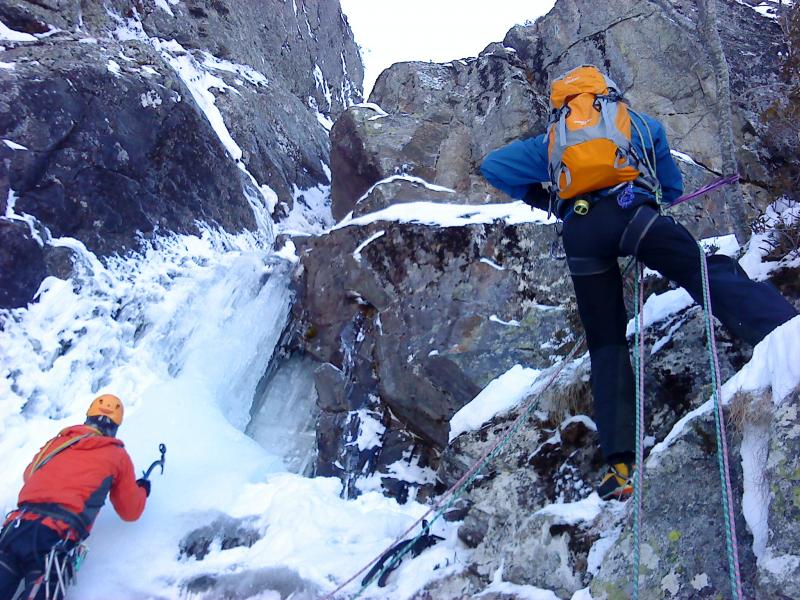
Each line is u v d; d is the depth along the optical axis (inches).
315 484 177.8
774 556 76.1
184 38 372.5
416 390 192.9
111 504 156.5
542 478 129.3
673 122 242.2
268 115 374.3
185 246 249.1
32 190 211.9
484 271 199.9
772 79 241.6
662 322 135.6
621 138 108.2
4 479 165.3
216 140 289.9
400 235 212.7
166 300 225.1
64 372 191.8
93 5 311.7
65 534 130.5
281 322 249.1
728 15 261.0
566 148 108.4
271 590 132.1
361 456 198.1
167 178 256.2
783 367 85.9
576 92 113.0
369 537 151.7
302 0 524.7
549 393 138.7
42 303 199.0
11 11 262.7
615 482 105.6
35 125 218.7
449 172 258.8
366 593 127.1
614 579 91.7
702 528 88.2
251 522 156.9
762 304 98.5
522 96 258.2
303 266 241.9
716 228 217.5
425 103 278.4
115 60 256.8
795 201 158.1
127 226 232.7
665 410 122.4
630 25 260.7
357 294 216.5
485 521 130.3
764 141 213.9
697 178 224.4
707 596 82.8
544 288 194.7
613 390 107.2
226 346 230.7
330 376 213.9
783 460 80.9
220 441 193.5
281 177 348.8
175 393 204.1
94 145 231.8
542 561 108.8
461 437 149.5
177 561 148.8
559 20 279.6
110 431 148.9
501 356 187.2
